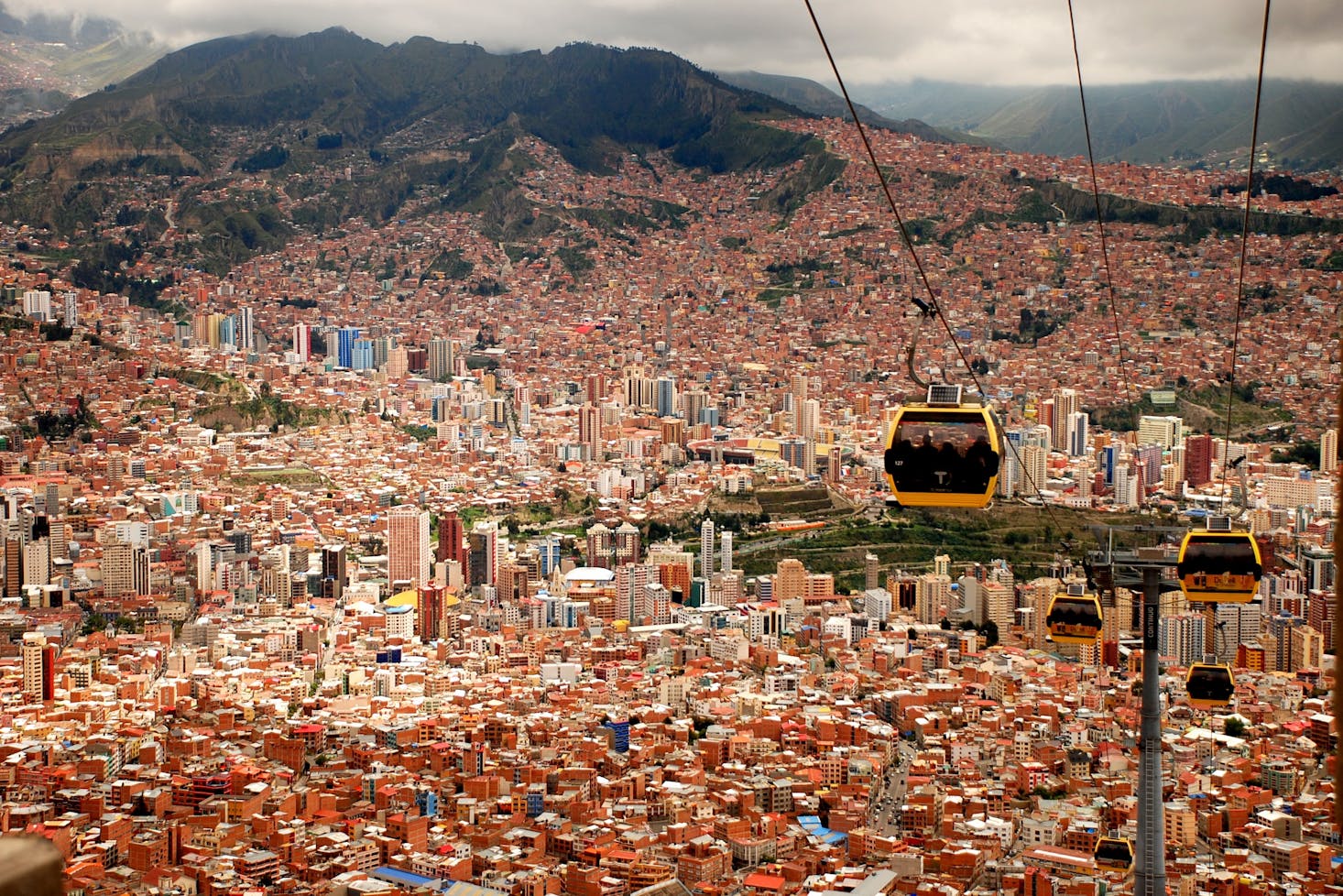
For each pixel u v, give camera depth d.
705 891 128.88
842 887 128.12
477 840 139.25
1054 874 130.38
